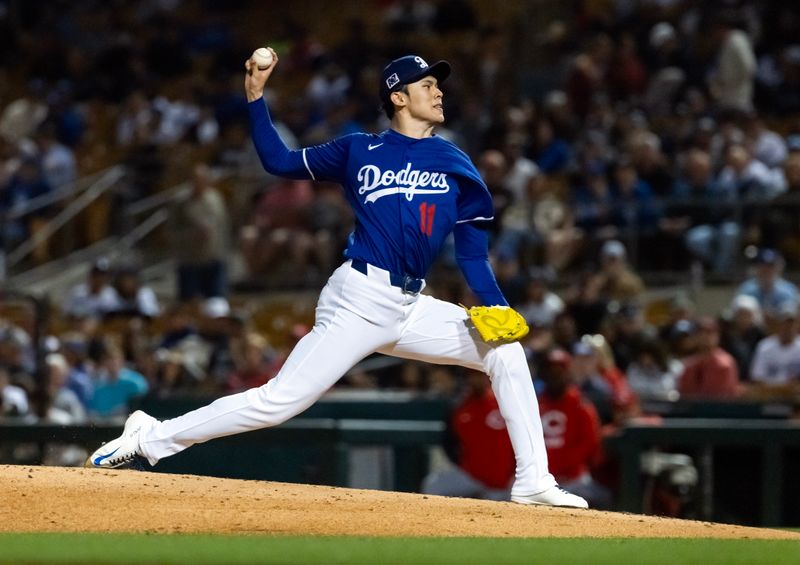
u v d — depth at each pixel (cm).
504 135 6122
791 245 5269
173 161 6888
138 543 1809
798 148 5350
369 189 2211
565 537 2012
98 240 6675
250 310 5972
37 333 4388
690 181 5456
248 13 8500
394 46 7525
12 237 6625
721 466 3791
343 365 2209
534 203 5556
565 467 3650
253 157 6675
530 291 4888
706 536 2092
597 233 5503
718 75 6175
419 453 3959
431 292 5134
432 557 1716
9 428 3888
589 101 6341
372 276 2194
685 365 4388
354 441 3828
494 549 1816
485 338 2228
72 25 8631
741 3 6675
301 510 2098
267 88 7600
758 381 4456
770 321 4816
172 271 6419
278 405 2212
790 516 3728
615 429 3847
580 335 4834
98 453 2281
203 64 8156
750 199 5331
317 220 6044
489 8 7944
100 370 4828
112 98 7906
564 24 7625
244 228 6338
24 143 7225
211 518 2031
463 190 2245
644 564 1689
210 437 2255
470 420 3753
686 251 5403
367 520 2056
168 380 4850
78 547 1756
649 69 6569
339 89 7231
